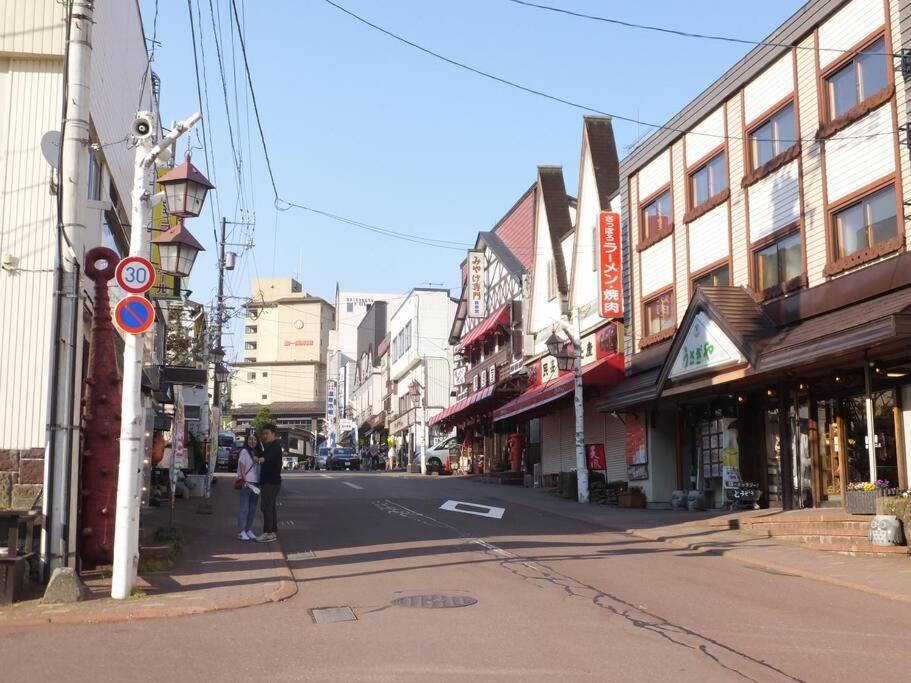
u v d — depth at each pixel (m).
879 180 16.16
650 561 13.28
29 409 11.71
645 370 24.98
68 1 10.80
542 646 7.62
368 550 14.38
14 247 11.92
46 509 10.32
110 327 11.47
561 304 31.73
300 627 8.47
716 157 22.36
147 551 11.94
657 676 6.64
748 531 16.72
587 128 30.14
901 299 14.66
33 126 12.21
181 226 15.08
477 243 46.72
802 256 18.39
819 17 18.02
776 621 8.83
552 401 28.11
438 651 7.44
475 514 21.20
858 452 17.16
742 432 21.00
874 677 6.69
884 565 12.49
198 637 8.05
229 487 30.00
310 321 125.75
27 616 8.83
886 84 16.23
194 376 21.89
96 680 6.58
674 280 24.05
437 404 58.03
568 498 26.94
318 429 120.12
